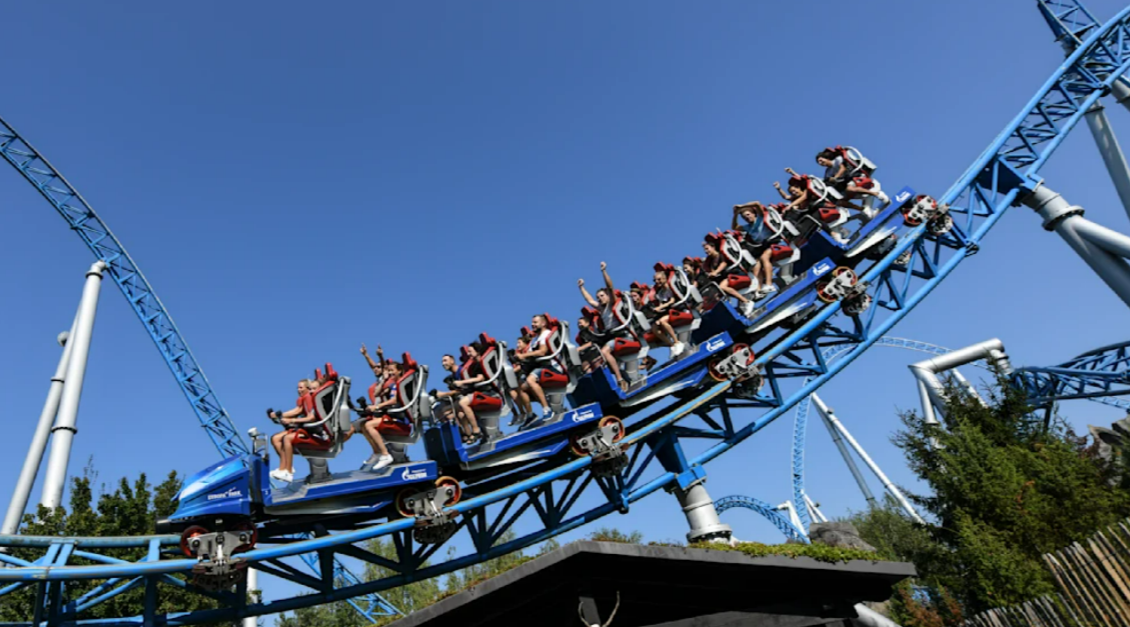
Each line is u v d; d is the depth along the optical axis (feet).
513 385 46.50
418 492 43.75
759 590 36.63
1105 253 77.41
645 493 52.85
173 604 71.67
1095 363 112.06
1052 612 40.09
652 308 55.57
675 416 52.85
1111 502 57.00
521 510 49.93
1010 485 58.95
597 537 35.99
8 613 62.95
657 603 35.96
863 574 37.73
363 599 112.68
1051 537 54.80
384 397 44.04
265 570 42.27
